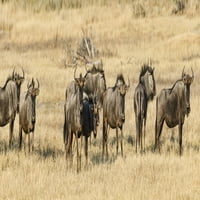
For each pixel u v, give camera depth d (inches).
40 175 2198.6
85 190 2015.3
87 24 7746.1
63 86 4603.8
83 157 2645.2
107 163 2440.9
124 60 5915.4
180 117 2650.1
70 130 2400.3
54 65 5821.9
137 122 2721.5
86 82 2997.0
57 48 6766.7
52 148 2844.5
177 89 2655.0
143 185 2031.3
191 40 6496.1
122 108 2596.0
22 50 6761.8
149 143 2945.4
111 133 3240.7
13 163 2431.1
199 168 2269.9
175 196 1905.8
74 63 5880.9
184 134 3117.6
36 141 2970.0
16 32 7431.1
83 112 2362.2
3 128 3282.5
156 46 6505.9
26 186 2050.9
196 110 3676.2
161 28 7293.3
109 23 7682.1
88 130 2395.4
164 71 5241.1
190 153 2578.7
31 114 2598.4
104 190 1987.0
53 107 3991.1
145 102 2748.5
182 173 2196.1
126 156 2576.3
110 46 6707.7
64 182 2126.0
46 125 3425.2
